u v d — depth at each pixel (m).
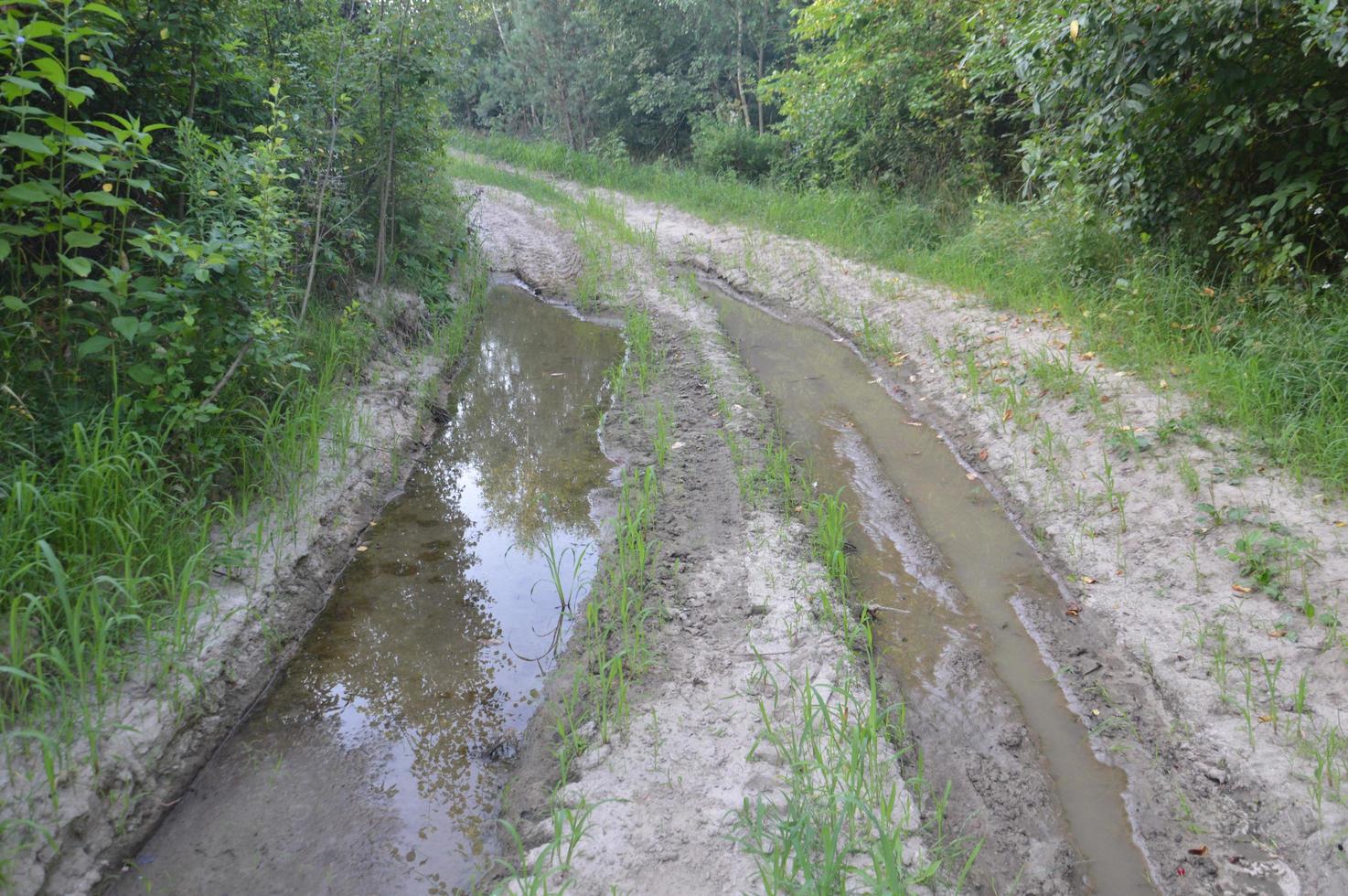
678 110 23.44
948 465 6.73
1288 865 3.23
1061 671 4.43
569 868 3.19
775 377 8.77
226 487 5.28
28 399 4.52
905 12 13.55
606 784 3.60
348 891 3.24
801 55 15.91
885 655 4.55
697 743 3.81
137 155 5.38
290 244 6.15
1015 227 9.94
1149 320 7.19
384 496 6.30
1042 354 7.41
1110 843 3.46
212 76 6.38
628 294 11.84
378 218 9.73
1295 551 4.55
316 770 3.85
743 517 5.84
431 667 4.55
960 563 5.43
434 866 3.35
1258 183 7.06
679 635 4.64
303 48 8.25
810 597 4.90
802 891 2.94
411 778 3.82
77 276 5.34
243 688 4.22
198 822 3.54
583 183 20.59
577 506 6.30
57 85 4.07
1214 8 6.31
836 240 12.48
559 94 25.44
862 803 3.22
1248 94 6.72
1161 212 7.75
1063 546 5.39
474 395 8.55
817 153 16.06
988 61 10.34
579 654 4.60
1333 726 3.66
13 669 3.14
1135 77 7.02
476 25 26.91
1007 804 3.63
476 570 5.47
